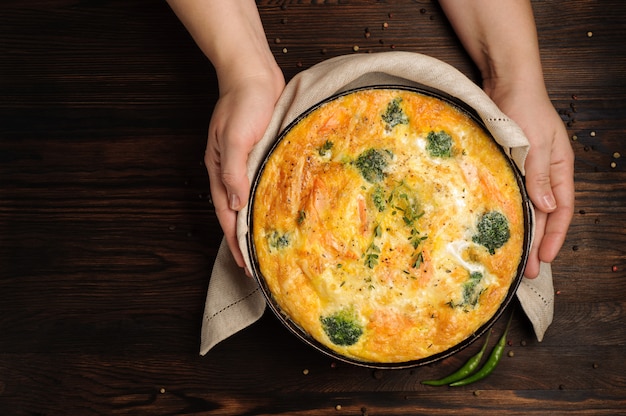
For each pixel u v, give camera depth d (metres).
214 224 0.96
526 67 0.89
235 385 0.95
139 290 0.96
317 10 0.97
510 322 0.93
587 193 0.95
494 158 0.78
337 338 0.78
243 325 0.90
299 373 0.94
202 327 0.92
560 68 0.96
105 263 0.97
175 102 0.98
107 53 0.98
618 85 0.96
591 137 0.95
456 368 0.93
